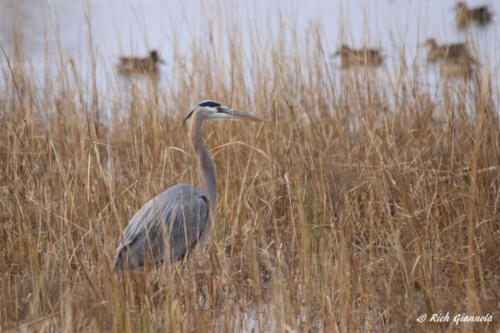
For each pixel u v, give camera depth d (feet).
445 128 39.29
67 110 42.98
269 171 39.50
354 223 35.24
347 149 40.29
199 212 32.42
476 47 45.80
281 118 42.11
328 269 29.37
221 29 48.57
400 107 44.16
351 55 49.24
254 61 47.37
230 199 37.91
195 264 31.22
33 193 35.86
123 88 50.75
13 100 44.78
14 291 29.55
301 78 44.55
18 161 38.75
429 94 46.16
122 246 29.37
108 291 26.78
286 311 27.04
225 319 27.04
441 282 30.25
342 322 26.91
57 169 38.91
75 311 26.35
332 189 36.86
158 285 30.19
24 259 32.45
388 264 29.66
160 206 31.45
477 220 32.35
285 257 32.32
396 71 47.19
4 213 35.27
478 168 37.88
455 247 32.81
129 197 37.11
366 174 37.37
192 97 46.47
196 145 34.22
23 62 47.26
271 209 36.19
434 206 34.50
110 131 47.91
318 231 32.96
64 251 31.83
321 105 44.88
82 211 34.68
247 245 32.76
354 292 29.71
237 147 41.65
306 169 37.52
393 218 33.83
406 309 27.73
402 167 37.60
